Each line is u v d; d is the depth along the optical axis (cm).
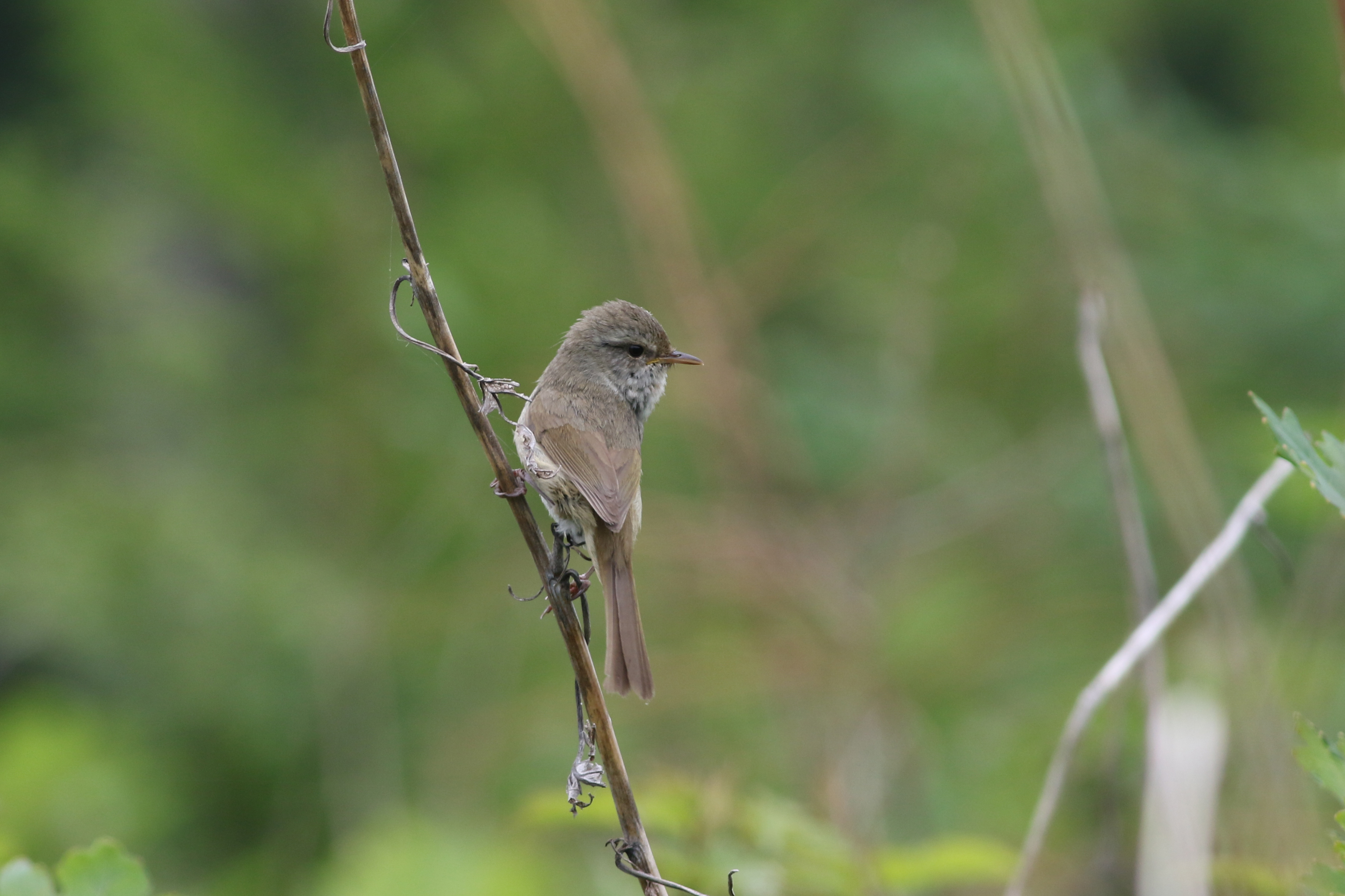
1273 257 1477
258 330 1595
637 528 734
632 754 1064
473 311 1377
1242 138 1764
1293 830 469
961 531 1273
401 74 1493
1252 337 1446
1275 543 562
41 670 1302
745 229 1512
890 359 1375
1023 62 677
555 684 1204
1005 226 1512
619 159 1296
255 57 1582
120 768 1170
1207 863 480
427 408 1414
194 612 1321
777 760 1052
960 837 981
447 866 846
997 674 1191
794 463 1233
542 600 1270
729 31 1689
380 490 1407
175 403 1536
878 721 1071
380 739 1174
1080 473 1337
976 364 1477
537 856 885
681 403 1220
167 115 1534
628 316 827
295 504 1455
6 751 1149
